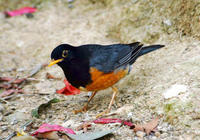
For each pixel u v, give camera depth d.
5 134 9.16
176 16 12.46
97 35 13.99
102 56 9.66
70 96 11.21
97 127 8.96
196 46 11.33
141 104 9.55
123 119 9.12
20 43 14.73
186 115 8.51
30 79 12.36
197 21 11.77
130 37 13.20
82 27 14.80
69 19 15.77
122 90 10.78
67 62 9.33
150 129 8.45
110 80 9.81
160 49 11.92
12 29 15.80
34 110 9.96
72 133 8.50
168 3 12.85
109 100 10.69
